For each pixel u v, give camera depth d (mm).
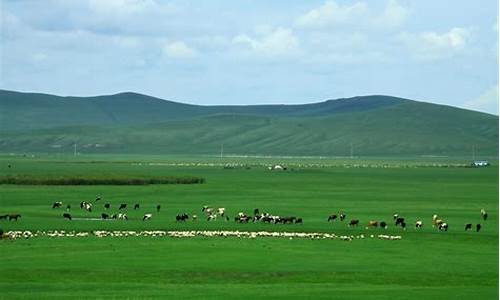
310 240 86250
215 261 73000
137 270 68875
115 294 59438
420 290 61219
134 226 99625
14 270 68375
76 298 57969
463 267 71375
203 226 100188
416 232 95062
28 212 116750
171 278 66062
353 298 58000
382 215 117188
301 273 68250
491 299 57875
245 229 97250
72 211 119312
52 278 65562
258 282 65000
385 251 79625
